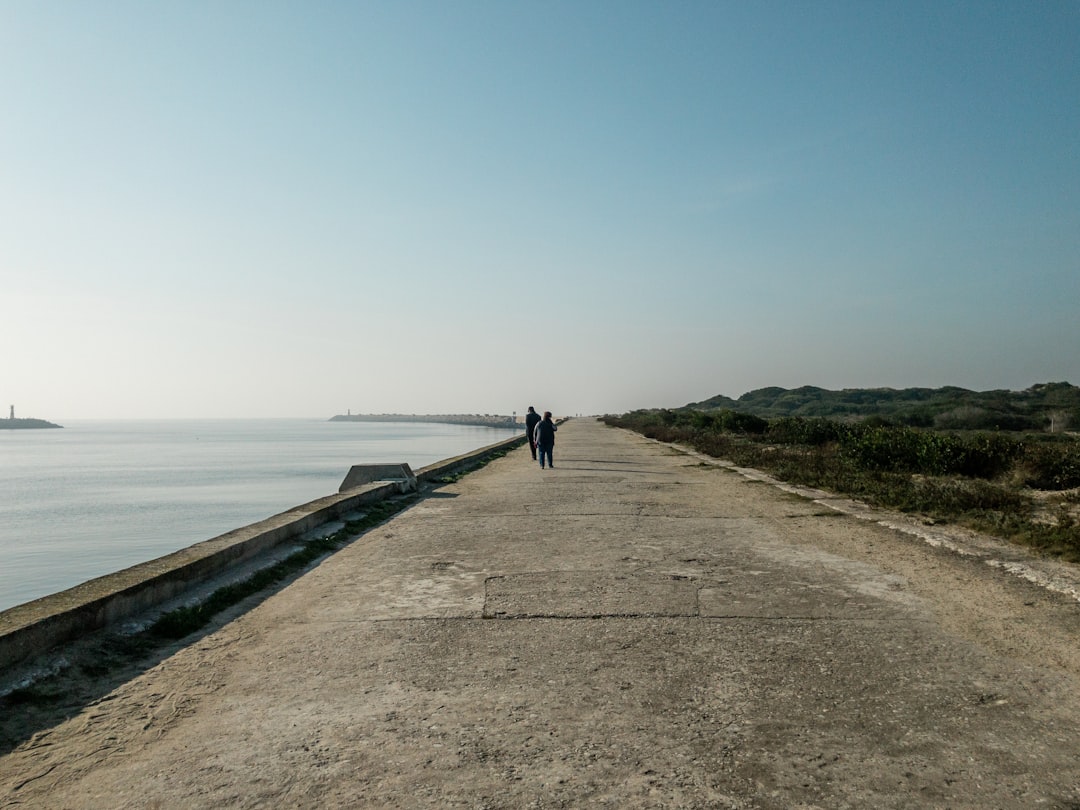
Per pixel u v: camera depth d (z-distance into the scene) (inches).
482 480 727.1
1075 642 208.8
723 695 171.5
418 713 163.6
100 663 200.2
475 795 126.3
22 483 2027.6
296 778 134.4
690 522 436.8
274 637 225.8
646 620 234.7
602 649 206.4
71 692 181.8
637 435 1973.4
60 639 201.6
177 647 218.4
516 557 337.7
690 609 246.8
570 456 1085.1
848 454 753.0
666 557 332.5
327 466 2605.8
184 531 1125.7
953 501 456.8
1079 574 286.4
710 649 205.3
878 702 166.2
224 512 1346.0
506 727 155.2
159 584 249.4
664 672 187.3
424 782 131.6
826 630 222.1
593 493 596.1
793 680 180.7
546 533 402.9
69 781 136.0
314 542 371.2
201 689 182.9
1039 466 568.7
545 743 146.9
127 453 3973.9
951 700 167.2
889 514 450.9
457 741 148.7
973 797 124.3
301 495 1632.6
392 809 122.3
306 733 154.6
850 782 129.6
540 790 127.7
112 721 163.8
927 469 650.2
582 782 130.4
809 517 452.1
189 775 137.2
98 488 1849.2
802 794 125.4
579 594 267.9
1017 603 251.0
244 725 159.9
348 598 271.1
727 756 140.2
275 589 290.0
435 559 338.0
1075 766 135.6
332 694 176.7
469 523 446.3
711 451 1067.9
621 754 141.5
